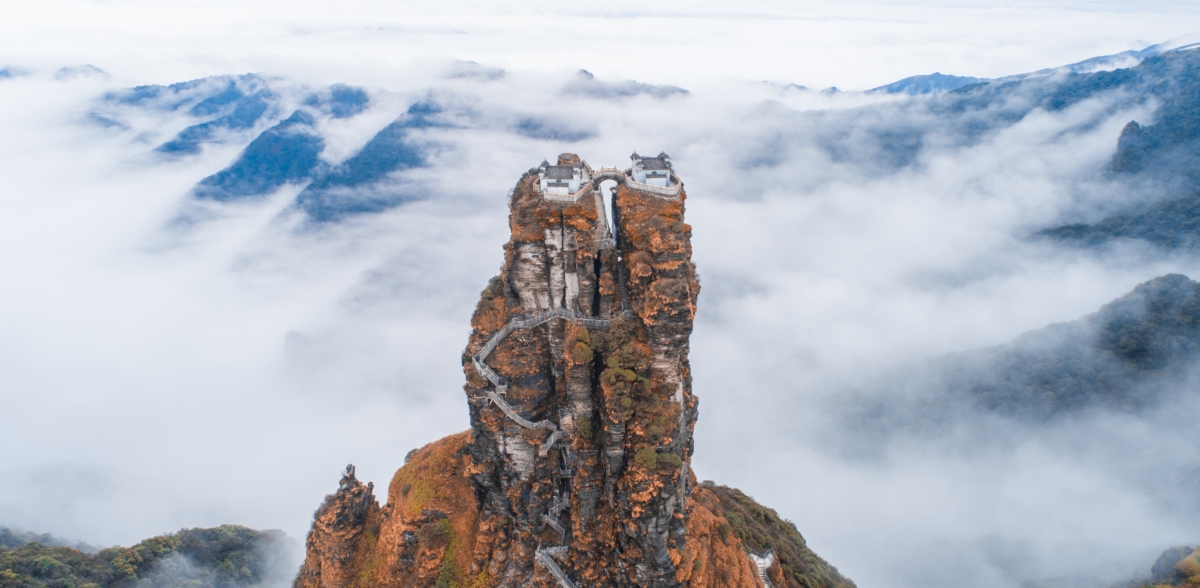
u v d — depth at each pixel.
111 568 130.62
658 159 86.31
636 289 76.81
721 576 84.19
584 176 84.75
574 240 77.50
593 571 83.38
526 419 84.06
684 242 78.50
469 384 84.38
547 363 84.19
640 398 75.50
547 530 89.06
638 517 74.88
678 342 74.69
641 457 73.00
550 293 80.94
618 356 75.62
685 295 72.69
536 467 86.50
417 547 91.00
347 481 95.56
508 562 90.00
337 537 94.44
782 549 100.12
